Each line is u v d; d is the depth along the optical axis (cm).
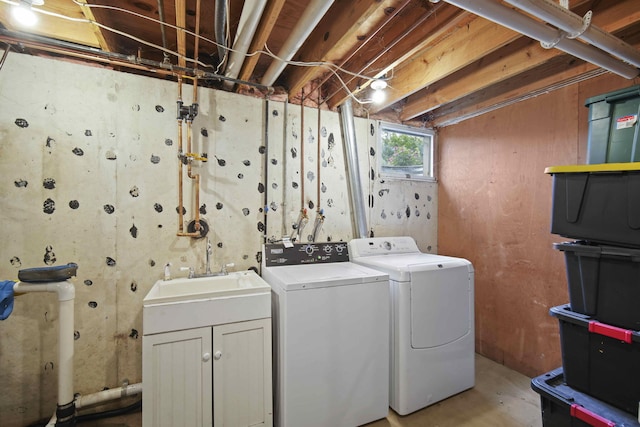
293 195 240
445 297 208
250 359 169
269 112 232
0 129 166
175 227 203
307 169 246
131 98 192
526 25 131
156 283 184
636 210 129
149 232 196
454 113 288
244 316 167
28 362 172
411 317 193
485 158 266
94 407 185
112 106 188
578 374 149
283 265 218
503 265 251
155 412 150
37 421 173
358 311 183
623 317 134
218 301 162
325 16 177
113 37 194
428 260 222
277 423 177
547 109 221
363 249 241
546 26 136
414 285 195
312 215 247
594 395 143
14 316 170
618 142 152
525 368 236
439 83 253
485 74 216
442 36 194
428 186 306
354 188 256
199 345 158
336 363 177
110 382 187
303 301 169
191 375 157
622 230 133
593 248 141
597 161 159
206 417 159
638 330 129
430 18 162
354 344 181
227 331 164
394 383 196
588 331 144
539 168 227
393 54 189
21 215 170
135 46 209
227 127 218
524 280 236
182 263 205
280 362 172
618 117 152
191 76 197
